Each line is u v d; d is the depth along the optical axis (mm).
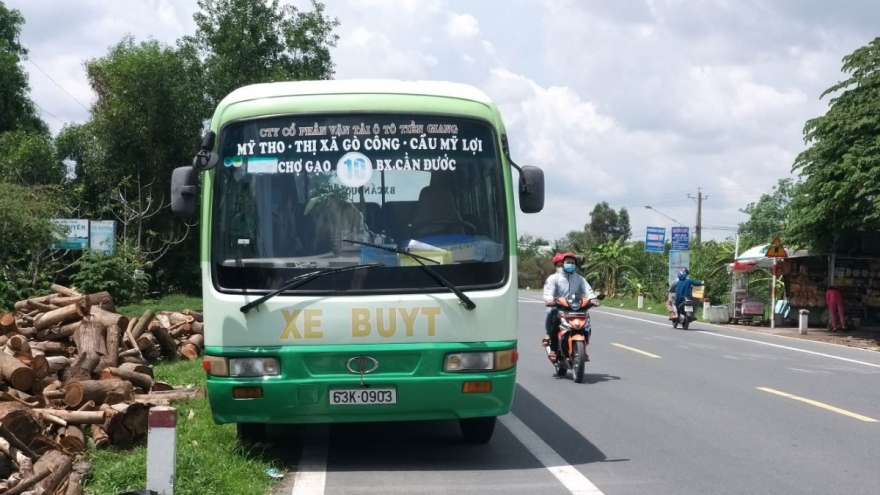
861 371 14883
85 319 11289
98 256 25531
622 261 54344
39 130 38594
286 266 7086
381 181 7250
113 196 34062
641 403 11039
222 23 39219
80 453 7297
